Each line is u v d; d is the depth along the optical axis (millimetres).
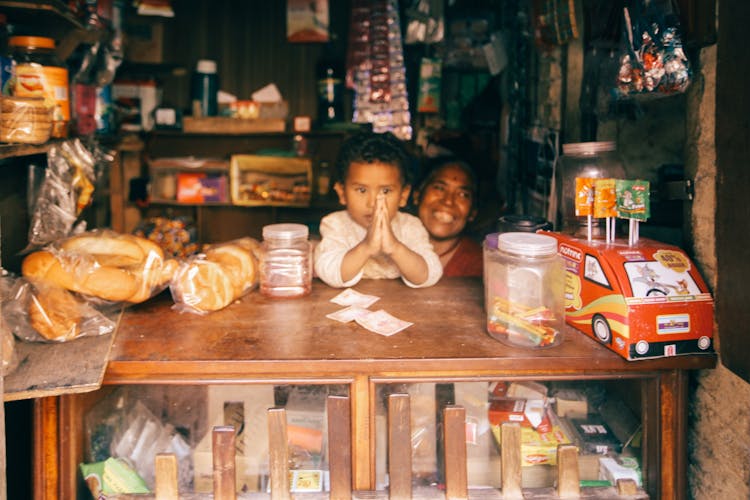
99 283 1506
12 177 1831
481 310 1706
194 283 1646
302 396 1588
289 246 1807
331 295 1858
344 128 3992
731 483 1366
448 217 2980
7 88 1608
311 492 1365
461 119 3746
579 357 1357
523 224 1769
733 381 1348
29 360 1335
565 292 1562
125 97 3914
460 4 3711
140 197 4020
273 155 3998
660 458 1410
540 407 1599
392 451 1326
